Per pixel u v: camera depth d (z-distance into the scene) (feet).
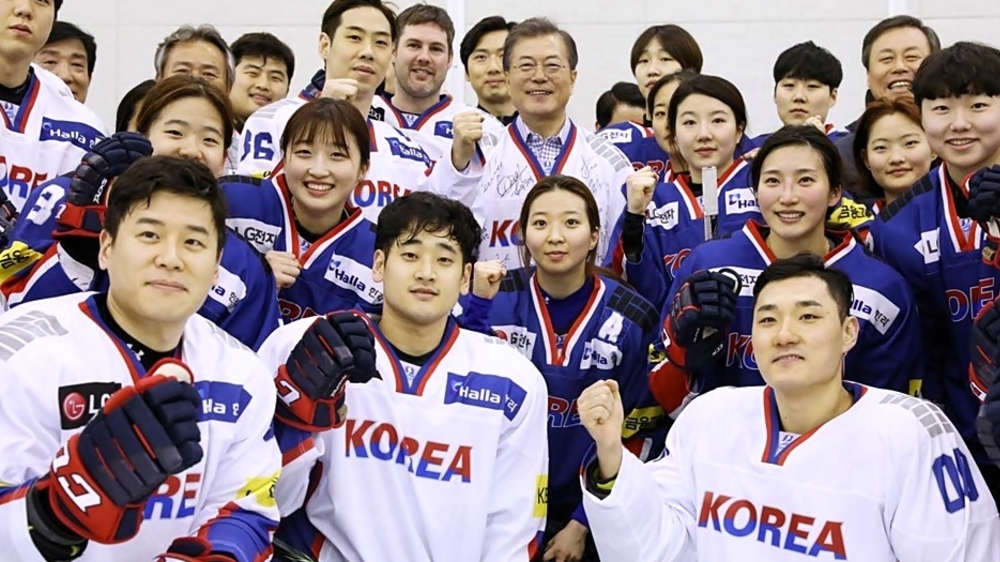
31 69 15.56
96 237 11.15
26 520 8.50
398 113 19.39
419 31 18.95
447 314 12.14
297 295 13.57
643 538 11.05
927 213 13.82
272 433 10.31
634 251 15.05
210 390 9.93
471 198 15.66
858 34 24.47
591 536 13.52
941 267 13.62
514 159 16.75
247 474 9.98
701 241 16.69
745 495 10.97
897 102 15.34
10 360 9.25
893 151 15.12
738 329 13.42
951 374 13.71
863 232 14.75
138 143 11.42
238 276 12.35
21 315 9.66
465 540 11.42
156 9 25.13
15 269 11.89
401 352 11.91
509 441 11.91
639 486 11.07
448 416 11.64
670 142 17.84
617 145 19.88
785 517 10.78
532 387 12.09
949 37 24.23
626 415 14.11
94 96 25.11
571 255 13.83
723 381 13.53
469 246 11.98
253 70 20.04
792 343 10.78
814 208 13.15
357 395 11.52
